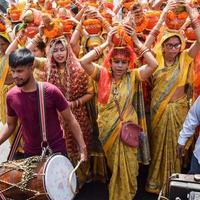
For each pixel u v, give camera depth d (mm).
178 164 3658
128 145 3348
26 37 4020
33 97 2660
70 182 2684
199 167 2971
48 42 3510
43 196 2504
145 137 3646
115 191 3498
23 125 2764
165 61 3609
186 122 3004
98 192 3955
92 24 3916
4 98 4270
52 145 2814
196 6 4059
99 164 4059
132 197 3541
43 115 2680
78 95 3637
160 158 3705
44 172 2508
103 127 3410
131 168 3426
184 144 3043
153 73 3635
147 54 3309
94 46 3859
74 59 3580
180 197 2459
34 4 4977
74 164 3758
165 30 3535
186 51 3572
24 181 2520
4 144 5090
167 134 3623
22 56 2539
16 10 4734
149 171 3842
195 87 3611
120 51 3271
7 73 4180
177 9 3438
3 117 4363
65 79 3518
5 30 4293
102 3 4742
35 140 2789
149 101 3814
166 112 3590
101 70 3365
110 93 3357
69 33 4074
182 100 3609
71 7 5277
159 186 3777
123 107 3363
